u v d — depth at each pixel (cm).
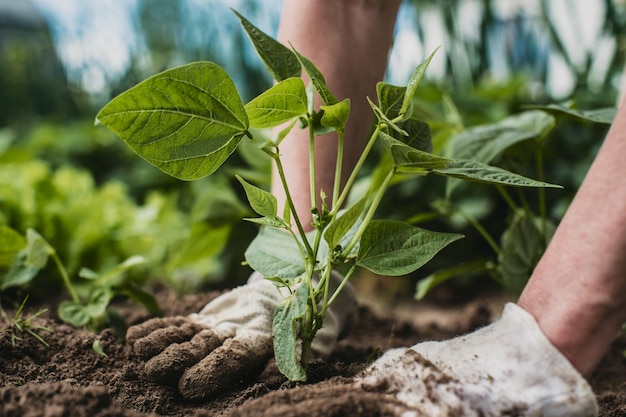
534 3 312
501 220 263
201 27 398
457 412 74
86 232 197
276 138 87
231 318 103
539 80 321
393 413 75
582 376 74
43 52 511
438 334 159
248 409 78
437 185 266
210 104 79
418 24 308
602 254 70
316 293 89
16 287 159
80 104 485
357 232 88
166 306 154
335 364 104
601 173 72
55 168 352
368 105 114
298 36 110
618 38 254
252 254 96
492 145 119
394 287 260
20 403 76
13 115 497
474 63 315
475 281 255
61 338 112
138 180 330
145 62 418
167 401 94
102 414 77
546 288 75
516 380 74
